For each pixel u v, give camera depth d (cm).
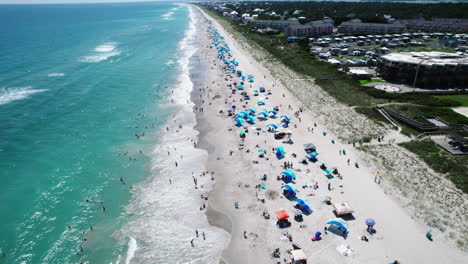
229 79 9094
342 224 3291
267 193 4022
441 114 5928
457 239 3194
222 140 5478
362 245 3166
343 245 3167
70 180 4391
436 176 4191
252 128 5906
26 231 3472
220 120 6303
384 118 6009
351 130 5628
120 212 3784
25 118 6316
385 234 3300
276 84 8562
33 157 4938
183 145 5344
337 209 3531
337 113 6369
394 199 3831
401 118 5838
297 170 4484
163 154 5062
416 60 8000
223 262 3052
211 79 9138
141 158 4947
